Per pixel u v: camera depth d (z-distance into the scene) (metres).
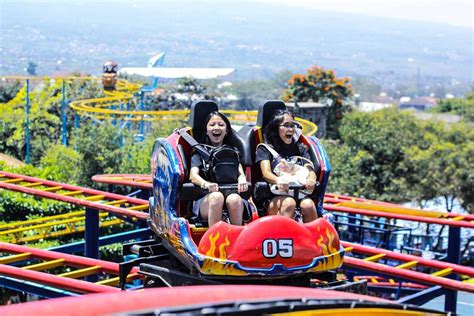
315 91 68.69
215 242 6.46
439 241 20.98
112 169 33.22
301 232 6.60
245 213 7.14
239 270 6.44
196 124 7.53
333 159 45.56
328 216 7.27
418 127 53.81
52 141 51.69
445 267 10.60
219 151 7.15
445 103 99.50
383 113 56.59
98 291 8.41
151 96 74.56
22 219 24.88
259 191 7.26
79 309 4.13
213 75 83.25
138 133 46.47
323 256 6.68
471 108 82.50
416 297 11.52
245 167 7.49
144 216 12.31
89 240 12.98
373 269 10.20
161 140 7.46
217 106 7.62
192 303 4.53
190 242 6.69
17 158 51.78
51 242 22.00
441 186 45.38
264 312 4.26
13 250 10.15
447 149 46.41
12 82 71.69
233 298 4.73
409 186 45.59
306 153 7.64
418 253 19.58
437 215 14.76
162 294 4.59
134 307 4.29
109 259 23.56
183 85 82.88
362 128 48.91
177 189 7.05
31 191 14.05
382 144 45.94
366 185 44.38
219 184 7.12
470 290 9.47
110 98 40.94
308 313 4.54
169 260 7.78
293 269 6.55
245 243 6.45
